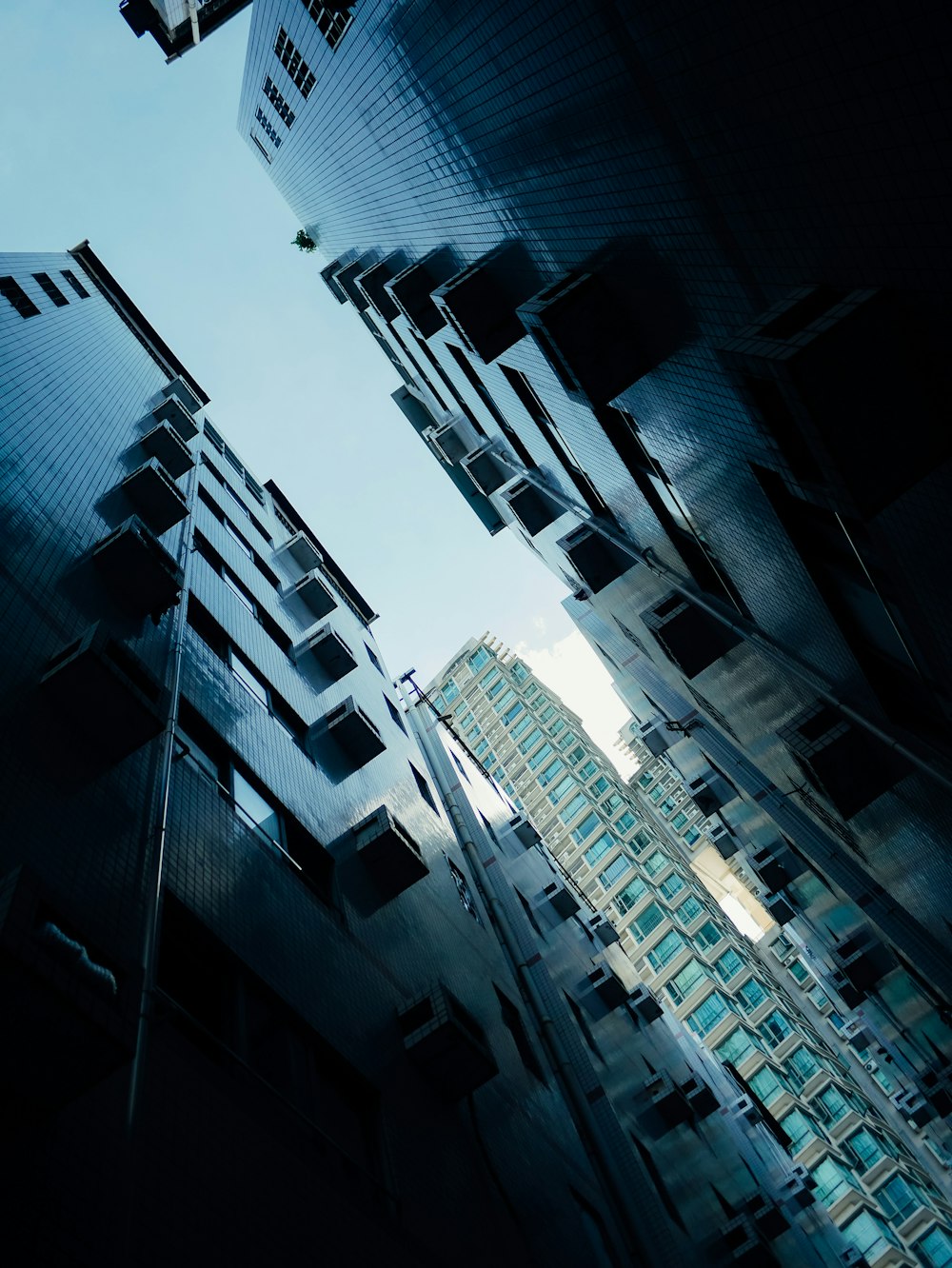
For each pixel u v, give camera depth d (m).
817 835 25.88
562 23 9.95
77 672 9.95
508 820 38.19
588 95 10.34
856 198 7.46
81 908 8.55
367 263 33.34
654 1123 26.42
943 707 11.97
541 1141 16.81
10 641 10.26
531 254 15.20
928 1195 69.75
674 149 9.41
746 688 21.16
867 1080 84.81
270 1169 8.70
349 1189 9.79
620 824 96.38
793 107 7.41
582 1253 14.91
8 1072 6.21
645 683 39.06
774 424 9.96
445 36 13.10
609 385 13.90
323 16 20.03
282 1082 10.01
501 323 17.23
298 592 25.94
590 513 24.41
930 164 6.53
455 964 18.92
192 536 21.02
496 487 34.50
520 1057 19.08
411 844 17.06
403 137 18.52
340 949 13.67
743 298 10.26
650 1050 31.19
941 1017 25.44
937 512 8.86
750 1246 24.11
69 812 9.30
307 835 15.44
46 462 14.63
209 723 14.45
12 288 20.62
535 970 24.75
